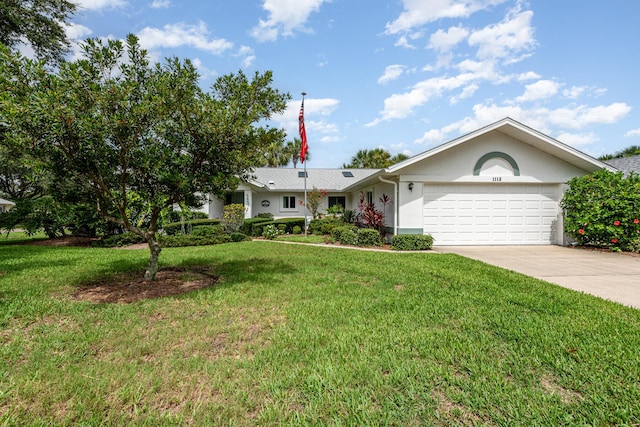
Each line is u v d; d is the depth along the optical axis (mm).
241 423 2098
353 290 5184
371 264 7465
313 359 2883
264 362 2830
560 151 10750
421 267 7082
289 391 2410
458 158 11234
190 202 5324
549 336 3338
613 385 2457
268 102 4980
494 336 3389
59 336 3373
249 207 19203
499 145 11305
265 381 2531
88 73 3998
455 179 11203
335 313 4082
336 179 23312
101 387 2469
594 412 2160
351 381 2527
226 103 4836
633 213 9703
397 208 11234
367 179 12930
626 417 2107
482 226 11531
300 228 17984
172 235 13039
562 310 4195
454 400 2301
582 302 4574
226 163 5211
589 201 10383
